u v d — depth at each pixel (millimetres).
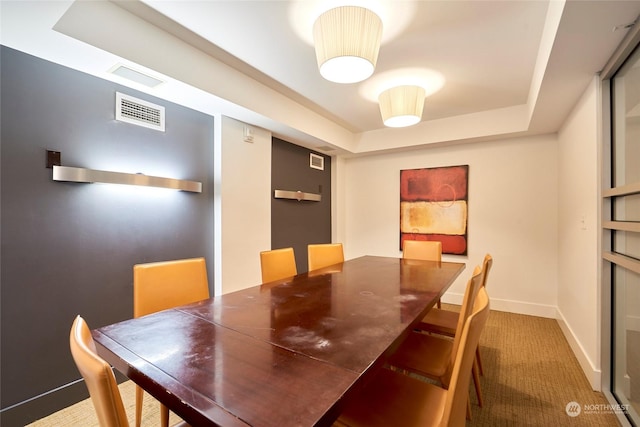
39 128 1694
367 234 4617
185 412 690
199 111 2615
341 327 1132
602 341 1875
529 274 3420
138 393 1548
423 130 3754
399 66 2318
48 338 1725
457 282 3854
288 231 3742
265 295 1598
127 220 2111
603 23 1421
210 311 1334
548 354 2393
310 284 1845
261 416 632
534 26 1814
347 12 1587
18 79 1622
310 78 2539
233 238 2807
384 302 1459
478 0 1587
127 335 1072
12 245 1600
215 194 2734
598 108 1903
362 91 2814
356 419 1019
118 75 1892
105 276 1981
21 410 1616
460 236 3832
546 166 3328
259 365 846
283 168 3646
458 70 2381
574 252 2490
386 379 1250
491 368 2176
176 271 1667
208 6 1629
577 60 1760
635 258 1590
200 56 2094
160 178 2174
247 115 2662
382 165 4488
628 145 1664
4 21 1344
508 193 3545
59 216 1775
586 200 2145
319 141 3670
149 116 2252
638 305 1560
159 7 1643
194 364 859
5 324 1577
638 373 1554
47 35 1456
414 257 3061
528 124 3002
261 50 2086
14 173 1607
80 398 1836
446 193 3941
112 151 2023
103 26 1582
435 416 1028
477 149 3734
